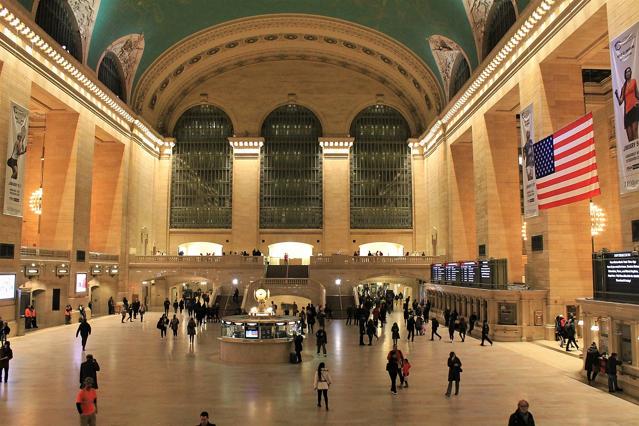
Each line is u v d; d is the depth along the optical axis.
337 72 44.22
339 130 43.91
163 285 39.38
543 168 19.62
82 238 29.27
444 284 30.14
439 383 13.93
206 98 43.75
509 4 25.62
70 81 27.52
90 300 31.69
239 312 28.06
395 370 12.92
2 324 18.50
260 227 43.34
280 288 32.75
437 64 35.31
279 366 16.27
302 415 10.90
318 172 44.00
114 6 28.91
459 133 33.22
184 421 10.48
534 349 19.55
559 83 21.84
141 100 37.84
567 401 12.02
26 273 23.91
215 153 43.88
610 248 27.86
